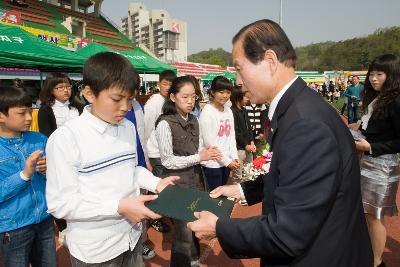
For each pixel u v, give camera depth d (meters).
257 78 1.29
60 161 1.52
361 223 1.30
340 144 1.17
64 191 1.53
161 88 4.21
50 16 21.42
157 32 67.06
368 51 88.31
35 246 2.27
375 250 2.84
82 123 1.60
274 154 1.24
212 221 1.31
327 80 41.38
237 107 4.97
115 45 24.45
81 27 22.48
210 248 3.55
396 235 3.78
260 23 1.30
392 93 2.59
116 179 1.68
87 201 1.60
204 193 1.80
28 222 2.11
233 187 1.81
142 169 2.02
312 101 1.21
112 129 1.70
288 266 1.23
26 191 2.11
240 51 1.30
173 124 2.73
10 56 4.89
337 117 1.23
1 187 1.97
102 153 1.63
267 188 1.28
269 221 1.14
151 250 3.41
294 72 1.31
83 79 1.57
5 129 2.13
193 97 2.78
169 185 1.88
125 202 1.58
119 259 1.76
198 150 2.89
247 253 1.20
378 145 2.61
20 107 2.07
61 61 5.87
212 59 85.88
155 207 1.59
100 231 1.64
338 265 1.18
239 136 4.91
